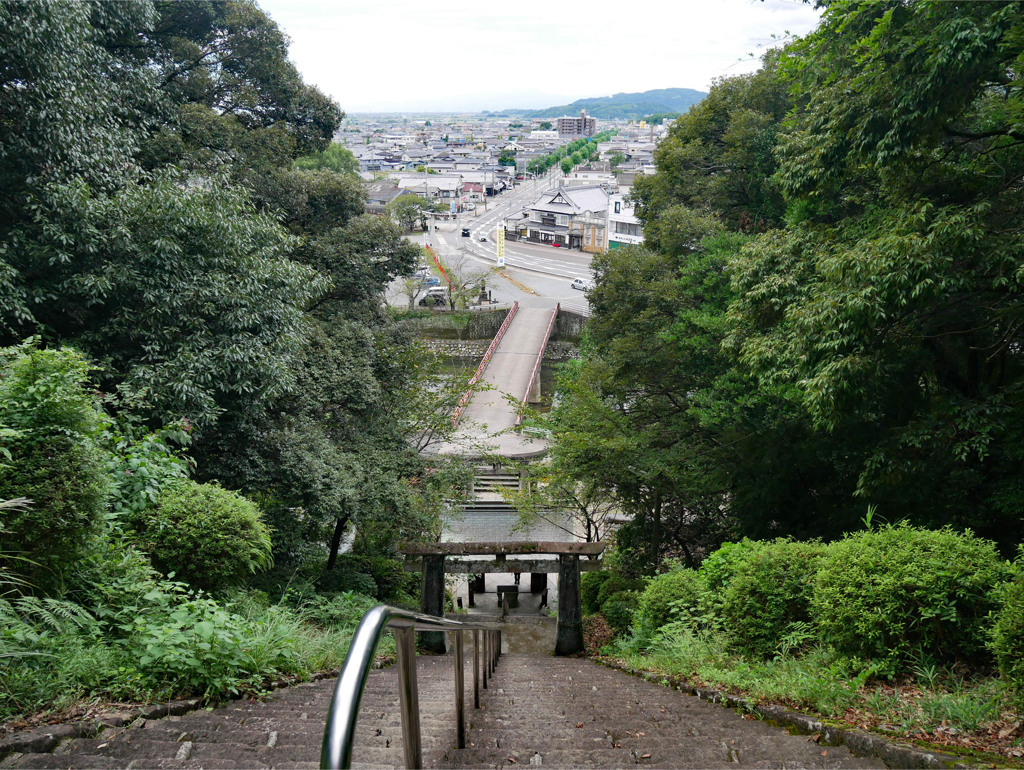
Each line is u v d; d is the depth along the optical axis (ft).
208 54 72.28
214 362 36.01
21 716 12.35
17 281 34.55
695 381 59.41
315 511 41.52
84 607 17.85
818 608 19.33
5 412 18.10
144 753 11.28
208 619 17.33
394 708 17.42
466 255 261.65
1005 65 30.86
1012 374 37.58
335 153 194.59
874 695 15.29
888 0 31.71
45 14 35.22
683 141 90.63
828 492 48.14
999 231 30.66
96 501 18.57
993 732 12.95
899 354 36.76
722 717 16.92
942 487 35.68
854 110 33.99
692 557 62.44
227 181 43.96
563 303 196.54
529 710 18.43
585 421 60.08
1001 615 14.07
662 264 67.41
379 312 75.66
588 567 39.17
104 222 36.17
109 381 36.11
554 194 298.97
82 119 38.40
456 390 67.05
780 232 42.11
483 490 96.68
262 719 14.25
